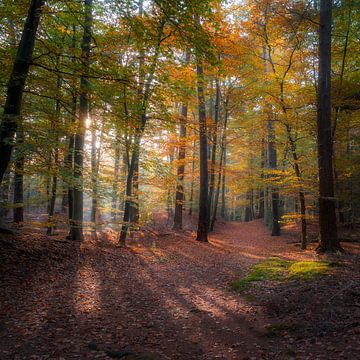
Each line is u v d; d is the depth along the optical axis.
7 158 6.45
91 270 9.79
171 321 6.18
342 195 16.36
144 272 10.50
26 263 8.75
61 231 17.91
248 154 29.33
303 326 5.20
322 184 11.22
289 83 14.33
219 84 18.53
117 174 16.33
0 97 8.91
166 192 18.30
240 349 4.80
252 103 17.66
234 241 19.16
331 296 6.17
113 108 7.05
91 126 8.82
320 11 11.20
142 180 15.55
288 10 12.66
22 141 7.32
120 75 6.60
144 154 11.62
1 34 9.02
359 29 12.47
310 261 9.63
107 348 4.85
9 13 7.81
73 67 6.53
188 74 10.88
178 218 21.80
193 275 10.43
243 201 35.22
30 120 9.38
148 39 7.03
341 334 4.65
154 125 11.68
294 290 7.10
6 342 4.80
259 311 6.39
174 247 15.94
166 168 11.53
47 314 6.07
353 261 9.19
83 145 11.73
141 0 7.01
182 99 7.64
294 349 4.50
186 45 6.58
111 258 11.57
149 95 7.02
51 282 8.08
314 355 4.19
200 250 15.19
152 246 15.71
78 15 8.34
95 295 7.60
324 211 11.16
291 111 13.69
